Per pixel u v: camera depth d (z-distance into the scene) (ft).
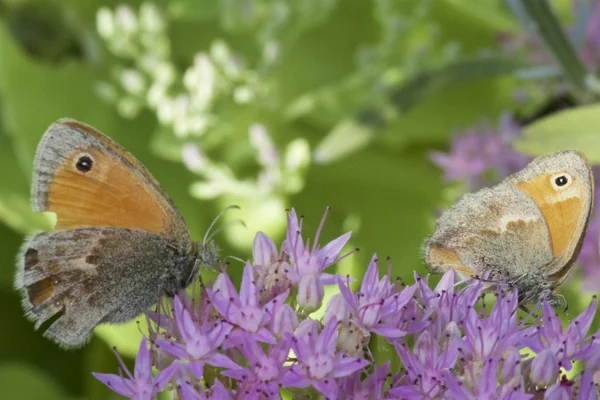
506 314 0.71
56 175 0.72
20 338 0.91
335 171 0.93
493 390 0.69
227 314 0.70
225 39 0.95
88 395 0.89
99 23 0.89
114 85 0.94
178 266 0.73
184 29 0.95
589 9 0.85
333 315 0.70
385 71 0.92
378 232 0.92
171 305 0.73
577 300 0.83
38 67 0.94
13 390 0.88
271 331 0.70
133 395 0.70
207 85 0.88
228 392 0.69
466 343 0.70
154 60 0.89
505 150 0.88
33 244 0.72
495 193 0.73
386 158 0.93
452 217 0.73
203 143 0.91
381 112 0.85
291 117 0.92
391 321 0.71
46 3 0.92
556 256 0.72
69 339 0.73
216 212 0.91
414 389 0.69
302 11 0.90
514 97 0.92
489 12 0.95
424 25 0.95
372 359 0.70
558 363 0.70
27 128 0.93
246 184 0.88
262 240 0.72
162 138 0.91
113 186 0.72
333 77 0.94
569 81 0.83
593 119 0.78
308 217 0.93
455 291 0.72
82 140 0.72
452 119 0.95
